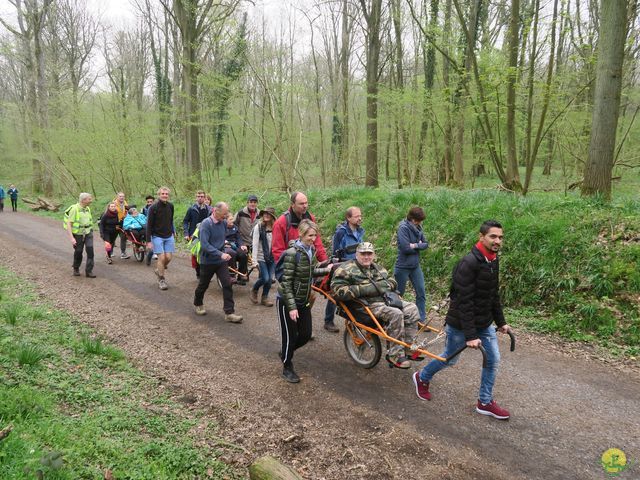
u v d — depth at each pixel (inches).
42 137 946.1
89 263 358.9
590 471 126.9
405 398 168.6
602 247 256.2
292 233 226.7
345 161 684.1
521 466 129.0
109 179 869.2
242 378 186.4
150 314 270.8
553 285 257.8
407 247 230.8
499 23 528.1
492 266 146.9
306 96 614.9
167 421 149.9
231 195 671.1
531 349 217.3
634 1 350.3
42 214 847.1
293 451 136.9
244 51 587.2
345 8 706.8
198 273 352.5
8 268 380.2
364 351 201.9
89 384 168.6
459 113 514.6
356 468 128.7
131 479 114.7
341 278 189.9
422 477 124.6
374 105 601.3
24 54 1079.6
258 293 323.3
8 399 136.5
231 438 143.3
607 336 222.1
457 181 584.7
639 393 173.5
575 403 165.8
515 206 321.4
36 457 107.7
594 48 410.9
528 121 400.2
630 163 498.3
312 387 178.2
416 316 185.3
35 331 217.8
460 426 149.6
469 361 201.2
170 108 767.1
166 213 329.4
